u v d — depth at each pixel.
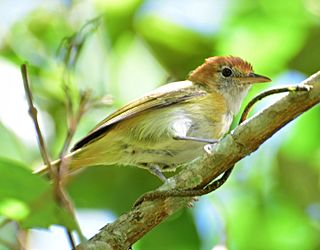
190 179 8.80
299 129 14.74
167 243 13.84
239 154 8.69
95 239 8.56
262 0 14.97
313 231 14.80
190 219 13.90
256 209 14.82
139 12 14.24
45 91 13.45
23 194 7.01
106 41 13.91
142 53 14.30
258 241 14.75
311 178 14.77
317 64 14.84
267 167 14.91
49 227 7.15
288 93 8.48
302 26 14.80
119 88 13.82
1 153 11.37
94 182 14.26
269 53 14.88
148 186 14.30
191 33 14.62
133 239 8.68
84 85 13.29
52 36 14.26
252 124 8.61
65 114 13.36
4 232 10.44
